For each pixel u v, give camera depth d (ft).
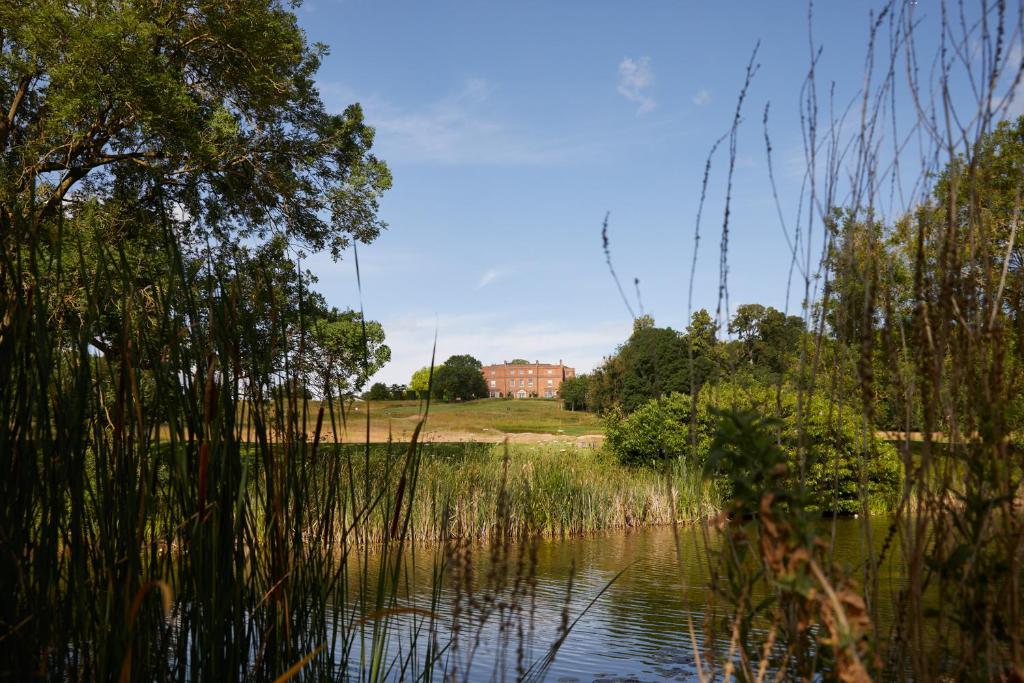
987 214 6.00
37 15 39.91
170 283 6.73
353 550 29.25
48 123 41.06
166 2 47.42
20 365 6.44
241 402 7.09
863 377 5.88
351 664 12.30
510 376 433.07
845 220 6.22
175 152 44.60
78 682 6.46
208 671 6.56
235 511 6.95
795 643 5.02
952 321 5.86
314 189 54.03
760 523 4.57
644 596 24.79
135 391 6.60
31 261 6.48
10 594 5.98
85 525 6.78
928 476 5.54
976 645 5.17
